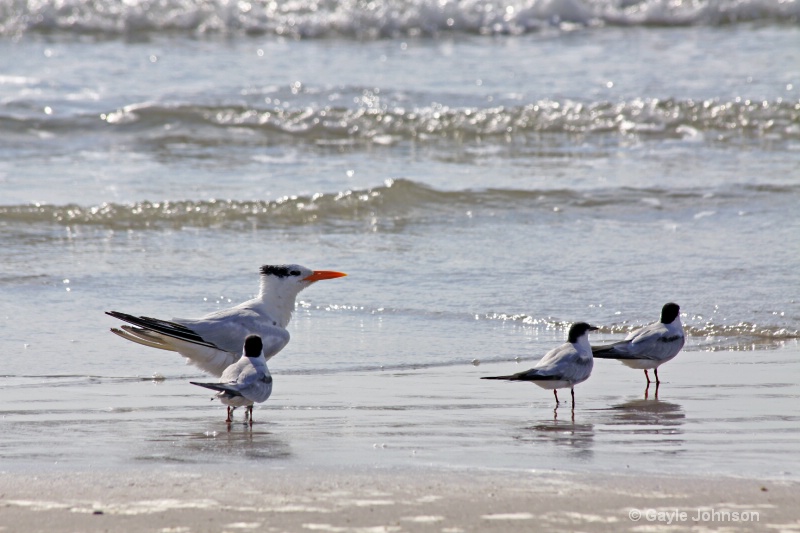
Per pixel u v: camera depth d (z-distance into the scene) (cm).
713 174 2095
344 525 650
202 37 3497
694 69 2973
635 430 910
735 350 1216
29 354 1179
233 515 668
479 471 769
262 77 2909
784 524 657
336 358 1184
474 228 1764
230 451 837
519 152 2320
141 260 1579
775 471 773
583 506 686
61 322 1297
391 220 1817
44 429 910
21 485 732
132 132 2398
